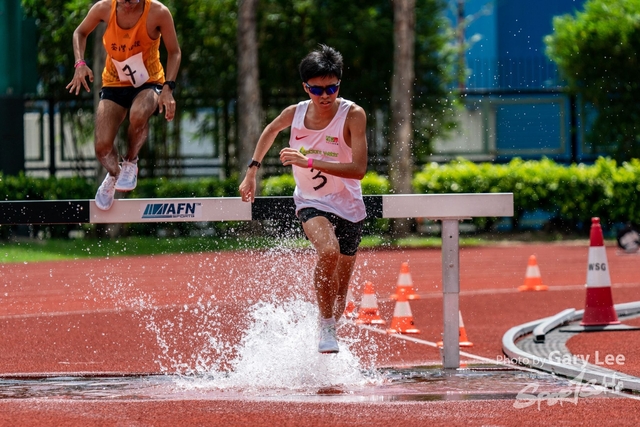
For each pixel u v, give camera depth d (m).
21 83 53.97
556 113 59.19
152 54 16.06
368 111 56.81
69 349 18.92
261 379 15.17
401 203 15.95
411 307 25.17
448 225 16.28
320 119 14.77
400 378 15.27
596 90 56.47
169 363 17.20
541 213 55.97
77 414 12.43
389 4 56.91
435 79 58.03
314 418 12.11
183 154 60.03
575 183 51.09
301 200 15.27
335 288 14.86
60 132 58.56
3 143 53.31
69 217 15.87
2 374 16.06
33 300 27.88
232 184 52.66
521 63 60.53
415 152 57.47
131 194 52.88
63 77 58.47
